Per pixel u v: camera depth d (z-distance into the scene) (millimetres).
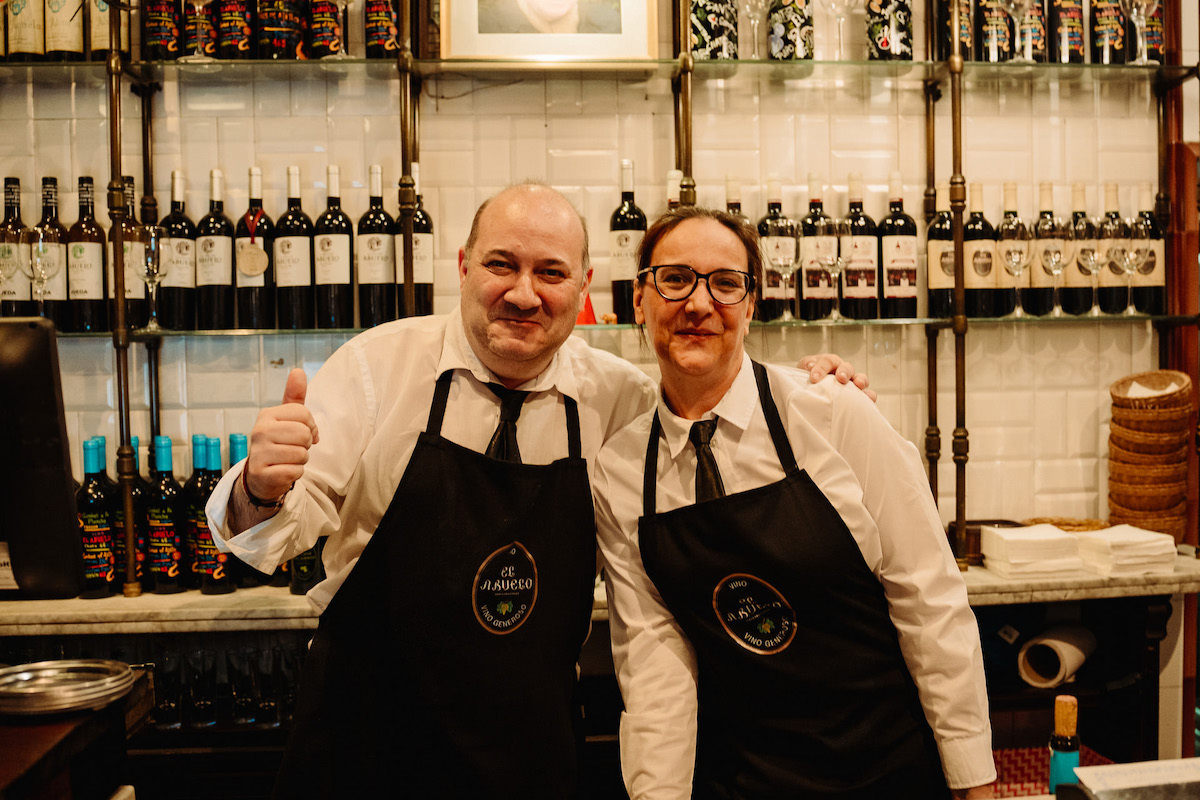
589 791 1709
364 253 2291
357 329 2283
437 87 2486
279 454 1249
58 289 2266
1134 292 2557
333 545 1615
